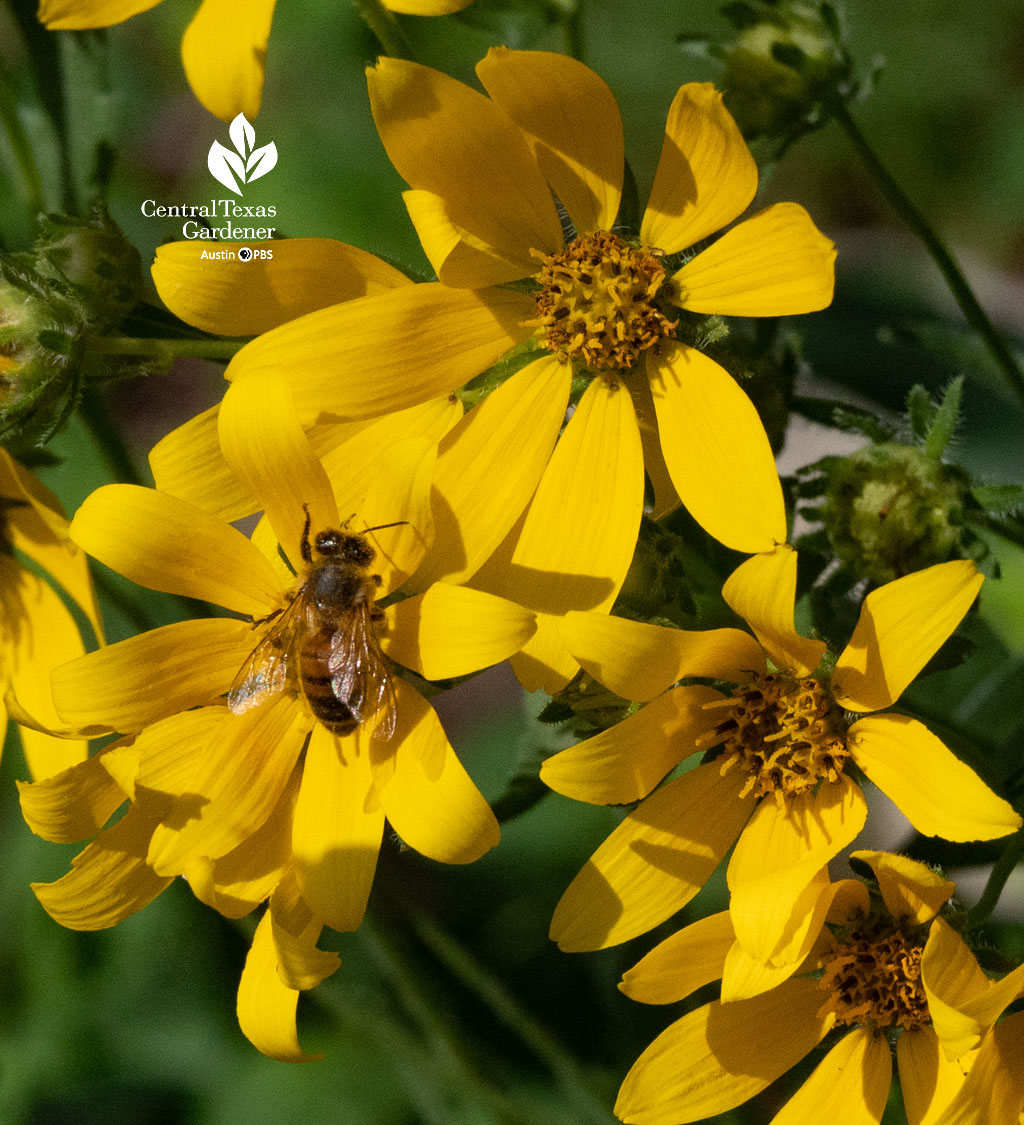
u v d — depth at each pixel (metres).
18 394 0.30
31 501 0.31
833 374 0.34
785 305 0.29
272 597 0.29
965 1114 0.28
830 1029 0.30
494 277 0.30
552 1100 0.35
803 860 0.28
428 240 0.30
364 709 0.29
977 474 0.31
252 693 0.29
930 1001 0.28
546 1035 0.34
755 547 0.29
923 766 0.28
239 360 0.29
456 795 0.29
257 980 0.29
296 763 0.30
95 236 0.30
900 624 0.28
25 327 0.30
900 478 0.30
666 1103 0.29
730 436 0.29
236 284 0.29
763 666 0.29
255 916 0.33
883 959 0.29
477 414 0.30
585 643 0.28
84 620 0.34
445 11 0.29
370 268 0.30
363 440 0.30
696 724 0.29
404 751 0.29
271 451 0.29
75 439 0.34
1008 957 0.29
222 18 0.29
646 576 0.29
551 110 0.29
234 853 0.29
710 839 0.29
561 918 0.29
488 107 0.29
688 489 0.29
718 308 0.30
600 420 0.30
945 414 0.30
